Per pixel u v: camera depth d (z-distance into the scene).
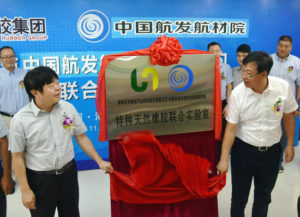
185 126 1.47
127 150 1.44
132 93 1.37
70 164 1.47
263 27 3.19
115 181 1.51
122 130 1.41
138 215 1.58
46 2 2.67
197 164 1.53
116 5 2.81
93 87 2.92
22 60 2.72
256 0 3.11
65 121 1.39
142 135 1.43
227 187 2.59
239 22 3.12
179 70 1.40
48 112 1.35
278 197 2.39
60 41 2.76
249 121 1.60
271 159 1.64
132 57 1.34
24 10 2.64
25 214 2.19
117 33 2.87
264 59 1.40
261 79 1.44
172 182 1.52
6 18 2.62
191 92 1.44
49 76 1.26
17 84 2.66
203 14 3.02
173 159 1.48
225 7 3.05
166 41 1.36
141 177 1.48
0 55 2.54
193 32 3.03
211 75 1.45
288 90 1.57
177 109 1.44
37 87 1.25
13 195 2.48
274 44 3.26
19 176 1.34
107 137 1.40
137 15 2.87
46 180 1.37
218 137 1.50
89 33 2.81
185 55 1.40
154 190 1.51
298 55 3.35
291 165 3.04
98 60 2.88
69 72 2.84
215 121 1.50
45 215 1.42
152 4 2.88
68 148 1.43
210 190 1.56
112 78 1.34
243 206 1.79
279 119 1.59
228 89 2.96
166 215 1.57
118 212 1.55
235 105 1.58
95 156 1.53
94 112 2.97
